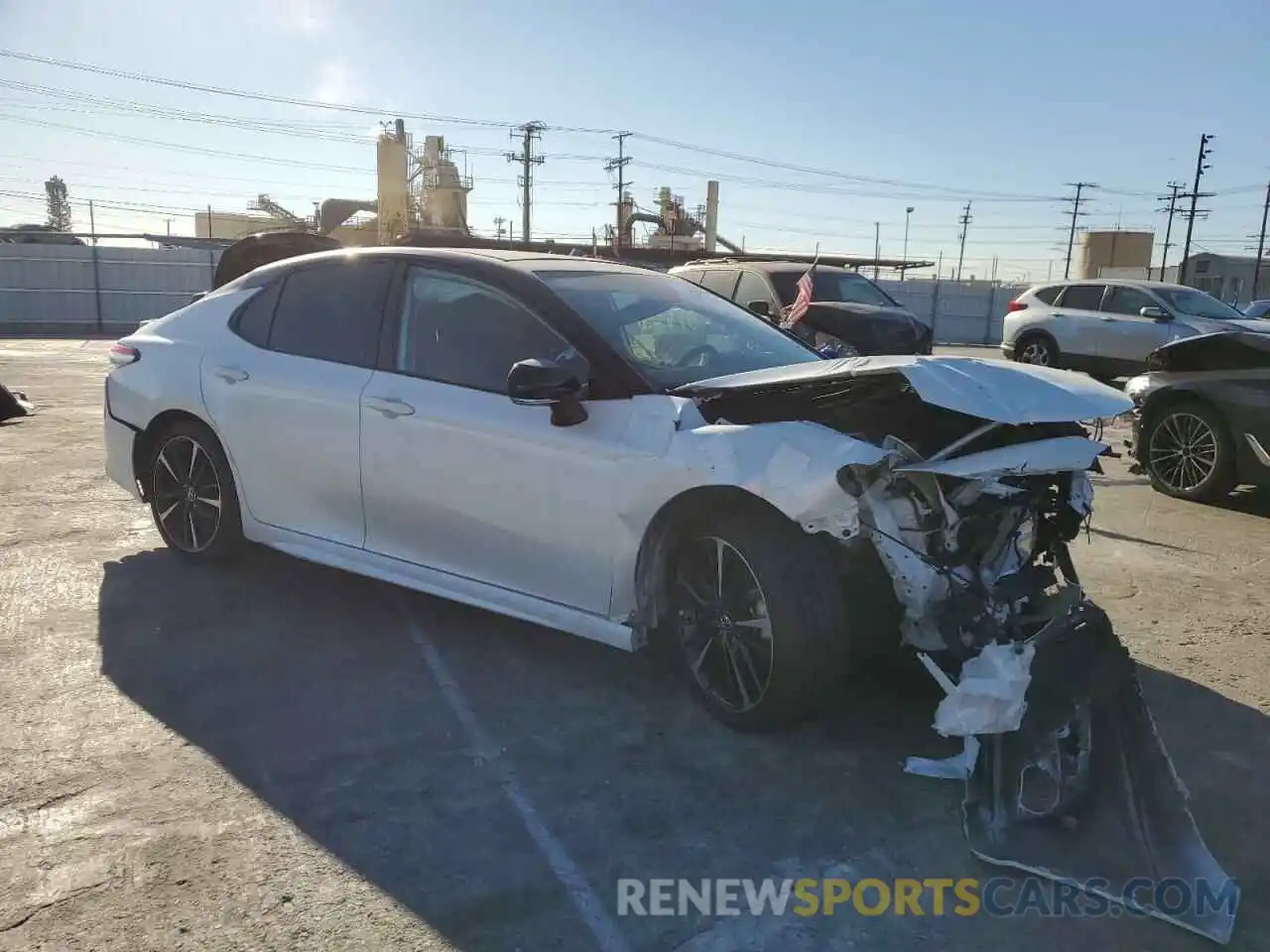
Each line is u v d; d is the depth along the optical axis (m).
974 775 2.91
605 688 3.76
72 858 2.62
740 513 3.26
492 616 4.50
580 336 3.69
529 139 59.34
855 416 3.59
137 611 4.46
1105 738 2.93
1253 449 6.86
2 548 5.34
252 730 3.38
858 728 3.47
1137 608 4.82
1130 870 2.64
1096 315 15.73
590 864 2.69
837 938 2.43
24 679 3.72
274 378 4.48
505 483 3.72
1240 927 2.49
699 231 54.22
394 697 3.66
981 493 3.18
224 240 42.91
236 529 4.82
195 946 2.31
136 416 5.04
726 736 3.40
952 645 3.07
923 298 43.88
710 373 3.79
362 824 2.83
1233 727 3.57
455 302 4.07
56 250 32.28
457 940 2.37
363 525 4.25
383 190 41.00
